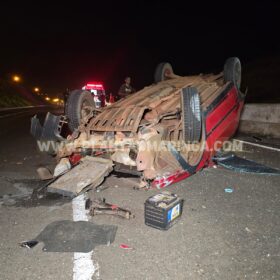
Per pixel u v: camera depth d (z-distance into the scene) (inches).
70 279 99.9
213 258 110.9
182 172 175.6
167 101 222.1
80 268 105.3
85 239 124.0
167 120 205.2
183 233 129.1
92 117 221.6
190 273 102.6
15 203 163.2
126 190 179.5
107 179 189.6
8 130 494.3
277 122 357.4
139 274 102.1
